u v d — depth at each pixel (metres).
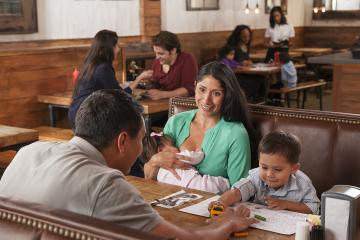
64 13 6.30
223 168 2.47
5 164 4.05
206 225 1.71
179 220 1.80
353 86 5.32
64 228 1.09
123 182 1.39
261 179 2.10
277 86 7.84
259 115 2.64
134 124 1.54
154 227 1.36
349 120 2.40
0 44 5.51
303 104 8.42
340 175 2.39
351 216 1.43
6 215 1.17
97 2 6.76
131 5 7.30
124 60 5.82
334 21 12.06
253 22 10.41
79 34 6.55
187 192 2.12
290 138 2.01
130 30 7.34
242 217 1.71
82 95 4.10
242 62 7.91
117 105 1.53
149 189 2.16
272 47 8.88
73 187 1.37
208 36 9.12
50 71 5.05
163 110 4.15
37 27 5.91
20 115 4.85
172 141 2.63
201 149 2.52
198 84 2.50
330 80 10.73
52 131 4.73
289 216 1.85
